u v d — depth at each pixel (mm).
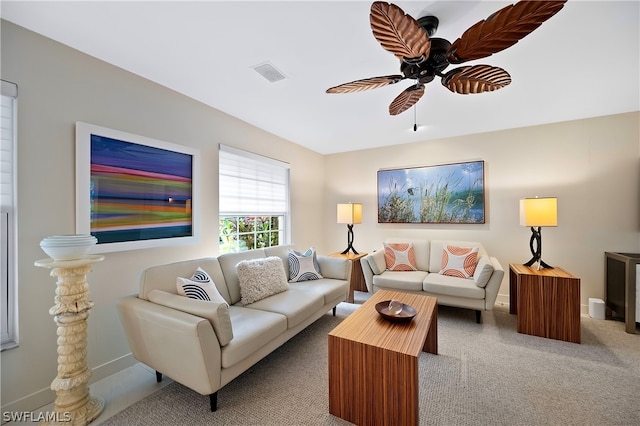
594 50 1802
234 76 2162
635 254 2801
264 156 3477
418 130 3506
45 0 1369
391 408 1399
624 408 1576
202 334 1443
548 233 3244
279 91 2422
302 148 4266
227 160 3004
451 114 2969
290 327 2113
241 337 1682
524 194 3363
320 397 1701
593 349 2268
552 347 2312
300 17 1512
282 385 1820
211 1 1389
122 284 2039
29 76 1612
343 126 3357
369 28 1602
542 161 3275
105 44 1760
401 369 1376
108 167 1944
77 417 1476
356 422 1482
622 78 2172
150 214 2203
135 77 2129
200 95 2504
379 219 4312
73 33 1650
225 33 1653
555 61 1936
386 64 1991
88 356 1854
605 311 2924
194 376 1512
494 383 1814
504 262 3469
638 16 1486
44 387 1656
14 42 1558
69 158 1770
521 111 2877
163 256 2328
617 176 2943
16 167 1567
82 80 1838
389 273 3375
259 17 1513
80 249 1492
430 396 1688
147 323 1651
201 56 1895
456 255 3232
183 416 1535
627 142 2904
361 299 3660
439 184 3855
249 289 2324
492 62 1956
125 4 1408
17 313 1564
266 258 2682
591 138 3047
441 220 3844
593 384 1797
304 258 3086
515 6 1029
